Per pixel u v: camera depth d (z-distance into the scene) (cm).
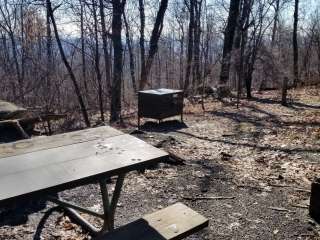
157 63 2656
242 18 1697
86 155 307
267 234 386
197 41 2145
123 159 297
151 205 454
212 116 1084
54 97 1128
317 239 376
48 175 265
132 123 1004
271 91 1728
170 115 951
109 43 1320
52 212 425
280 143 759
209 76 1625
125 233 283
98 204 454
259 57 1476
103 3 1158
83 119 1106
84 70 1259
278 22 2308
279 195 484
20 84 1207
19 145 340
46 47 1348
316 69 2502
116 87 1146
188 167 595
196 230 295
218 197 477
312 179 540
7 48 1527
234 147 734
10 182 254
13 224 397
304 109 1179
